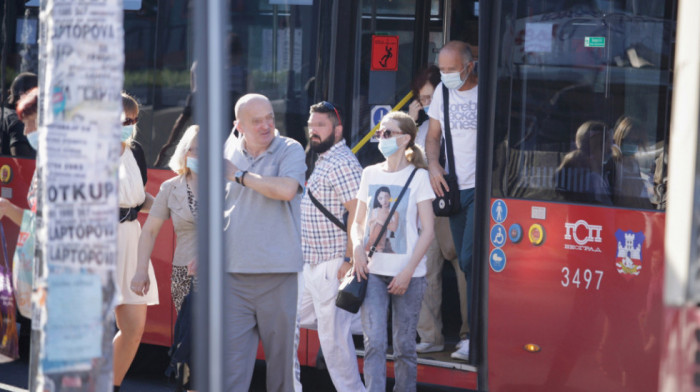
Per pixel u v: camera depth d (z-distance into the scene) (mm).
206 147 5070
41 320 6277
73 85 6090
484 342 13180
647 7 12141
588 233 12352
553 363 12641
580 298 12406
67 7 6109
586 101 12484
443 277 16781
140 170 14148
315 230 13203
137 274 12930
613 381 12180
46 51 6363
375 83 15219
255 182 11117
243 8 15086
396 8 15328
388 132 12406
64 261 6129
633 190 12109
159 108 16016
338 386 13359
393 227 12414
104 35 6074
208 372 5113
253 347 11633
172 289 12906
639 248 11984
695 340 4852
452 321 16703
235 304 11406
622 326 12094
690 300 4859
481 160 13203
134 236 13578
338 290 12562
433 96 14758
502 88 13023
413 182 12438
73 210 6109
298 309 11531
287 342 11516
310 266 13273
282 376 11562
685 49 4848
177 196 12703
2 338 17547
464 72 14297
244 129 11352
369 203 12539
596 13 12445
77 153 6098
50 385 6129
